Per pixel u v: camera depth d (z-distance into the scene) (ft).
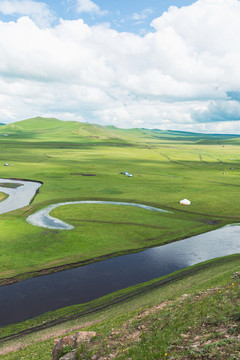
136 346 56.08
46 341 99.40
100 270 203.51
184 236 276.62
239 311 56.80
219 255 228.63
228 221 327.67
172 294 120.98
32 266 206.49
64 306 154.81
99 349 59.98
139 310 97.71
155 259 223.10
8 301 160.66
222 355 43.21
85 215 338.34
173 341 53.72
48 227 291.99
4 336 122.21
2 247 236.84
